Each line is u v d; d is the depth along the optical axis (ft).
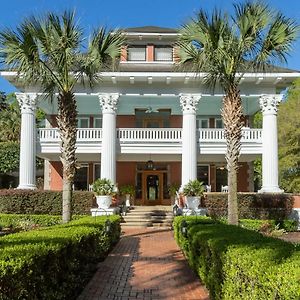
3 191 82.23
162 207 95.96
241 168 102.78
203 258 29.12
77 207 82.84
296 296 12.12
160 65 92.84
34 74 55.42
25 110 86.12
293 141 108.58
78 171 103.60
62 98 55.57
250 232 29.84
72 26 52.80
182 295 29.32
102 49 55.72
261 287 14.97
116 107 87.45
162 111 102.94
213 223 41.73
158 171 103.81
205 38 51.21
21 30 50.72
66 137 55.31
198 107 99.96
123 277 35.17
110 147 86.43
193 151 86.63
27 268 16.60
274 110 87.61
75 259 27.22
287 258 16.22
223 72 53.67
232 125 53.67
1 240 22.98
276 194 82.58
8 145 148.46
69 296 25.99
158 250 50.98
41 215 79.05
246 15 51.08
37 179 130.93
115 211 80.38
